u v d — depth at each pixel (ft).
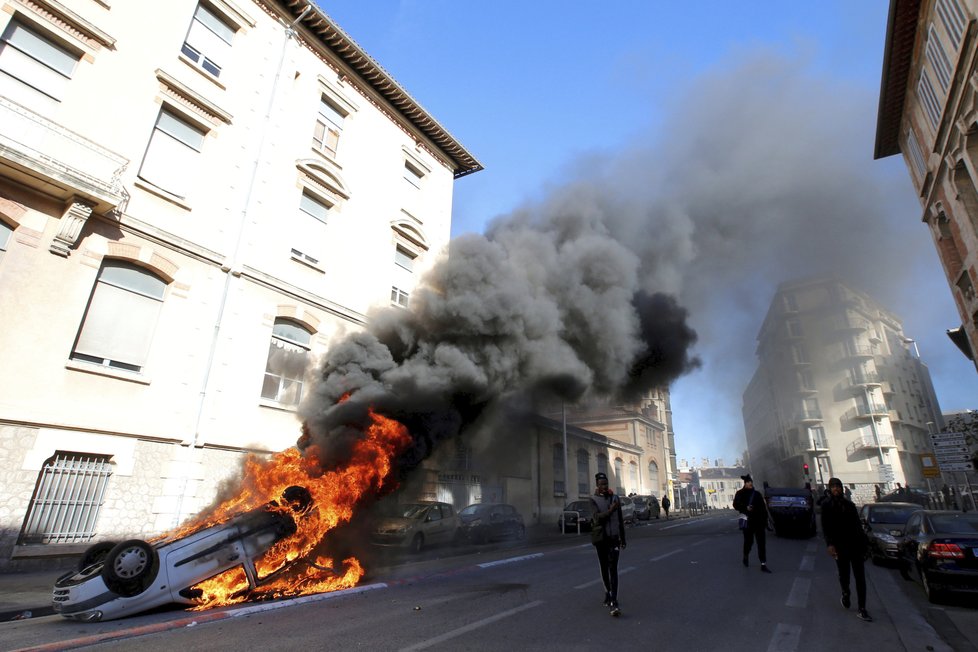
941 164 48.93
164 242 33.24
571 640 14.30
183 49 37.58
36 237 27.53
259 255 39.29
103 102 31.83
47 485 26.27
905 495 79.71
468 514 49.88
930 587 19.42
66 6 30.99
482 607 18.45
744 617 17.10
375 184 52.37
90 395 28.45
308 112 46.47
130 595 16.55
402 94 55.77
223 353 35.27
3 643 13.67
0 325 25.61
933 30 44.80
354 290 46.98
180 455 31.65
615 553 18.01
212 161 37.65
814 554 33.86
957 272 52.95
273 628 15.49
